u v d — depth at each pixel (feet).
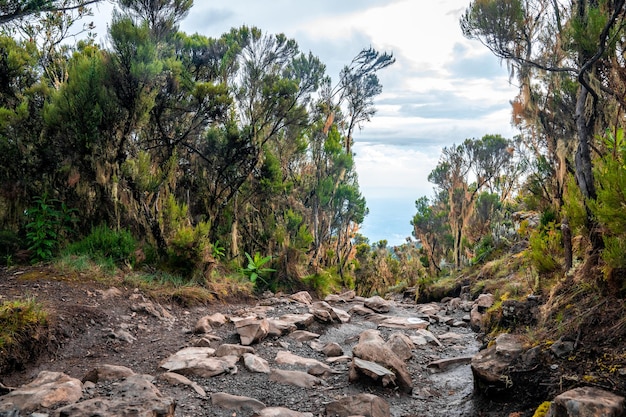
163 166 32.30
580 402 10.26
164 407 11.94
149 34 31.78
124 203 30.04
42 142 28.78
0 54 30.76
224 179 38.65
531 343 14.96
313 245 51.47
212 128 38.68
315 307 29.48
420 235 68.54
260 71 41.88
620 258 13.47
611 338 12.98
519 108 24.44
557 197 28.58
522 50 20.04
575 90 21.75
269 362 18.20
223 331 22.58
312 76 49.44
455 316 29.66
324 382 16.20
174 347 19.72
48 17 33.55
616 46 17.37
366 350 17.49
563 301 16.17
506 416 12.80
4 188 27.63
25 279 23.47
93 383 14.34
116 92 29.17
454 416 13.66
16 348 15.96
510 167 67.36
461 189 57.72
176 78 32.42
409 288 49.67
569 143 22.59
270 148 46.34
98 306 22.18
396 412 14.10
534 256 21.45
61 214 28.50
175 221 32.04
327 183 51.62
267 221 43.04
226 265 37.04
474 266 43.47
